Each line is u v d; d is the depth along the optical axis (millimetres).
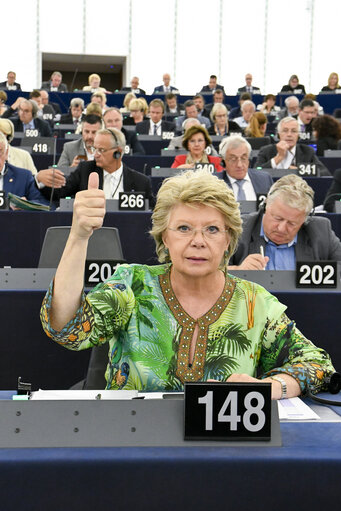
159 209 1563
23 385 1390
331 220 4848
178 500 1104
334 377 1624
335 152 8555
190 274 1527
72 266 1438
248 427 1188
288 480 1108
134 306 1589
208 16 20984
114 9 20797
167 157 8133
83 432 1175
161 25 20953
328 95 16906
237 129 11812
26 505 1090
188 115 12133
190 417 1181
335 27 21031
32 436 1170
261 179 5477
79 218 1397
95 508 1097
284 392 1544
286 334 1652
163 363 1560
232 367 1564
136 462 1099
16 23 20406
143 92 17672
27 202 4738
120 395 1381
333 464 1111
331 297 2408
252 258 2820
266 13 20969
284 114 12961
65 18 20625
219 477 1104
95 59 21250
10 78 17703
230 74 21172
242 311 1610
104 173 5566
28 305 2566
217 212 1534
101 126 7207
